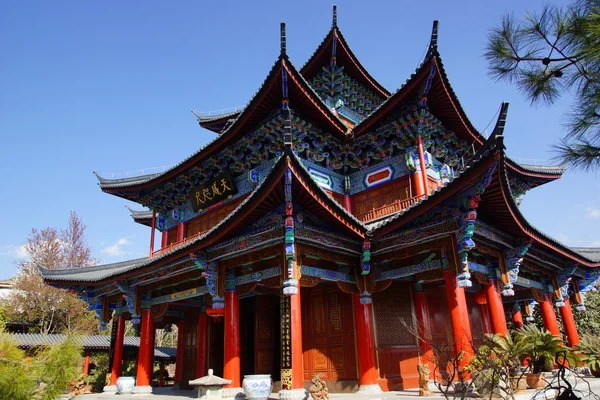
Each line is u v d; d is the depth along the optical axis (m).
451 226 16.39
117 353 27.53
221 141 25.25
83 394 23.69
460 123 23.16
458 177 15.50
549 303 24.22
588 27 8.07
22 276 58.88
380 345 19.72
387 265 19.47
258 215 17.47
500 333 17.08
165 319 29.81
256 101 22.86
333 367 19.88
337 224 17.81
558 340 15.94
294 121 22.78
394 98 21.91
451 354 17.77
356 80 29.61
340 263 18.92
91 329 58.00
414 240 17.48
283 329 16.47
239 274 19.73
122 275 24.41
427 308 21.39
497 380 12.98
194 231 29.42
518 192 29.84
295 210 16.95
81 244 68.19
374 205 23.80
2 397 7.62
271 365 22.83
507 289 18.33
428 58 20.25
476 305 23.44
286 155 15.50
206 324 26.83
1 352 7.91
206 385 16.98
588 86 8.86
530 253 21.30
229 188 26.33
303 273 17.31
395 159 23.52
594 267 26.11
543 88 9.68
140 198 32.69
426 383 16.77
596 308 34.47
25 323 56.12
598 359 21.62
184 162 27.25
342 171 25.64
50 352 8.71
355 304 19.17
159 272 23.61
